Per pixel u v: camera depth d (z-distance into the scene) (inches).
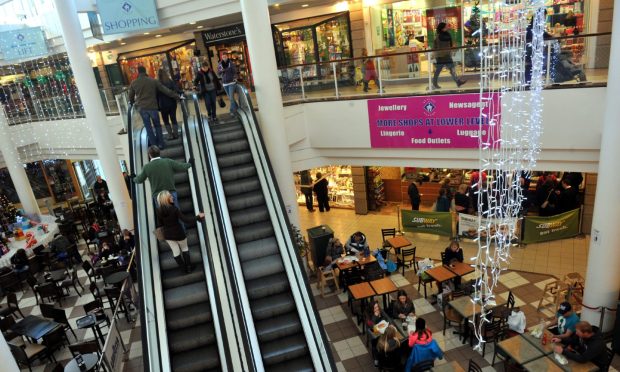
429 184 624.7
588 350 269.0
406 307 364.5
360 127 461.7
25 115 726.5
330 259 452.4
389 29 557.9
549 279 427.8
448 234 520.1
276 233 331.6
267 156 374.3
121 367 341.4
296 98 490.3
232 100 450.9
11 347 361.4
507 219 325.7
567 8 460.8
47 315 406.6
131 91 356.2
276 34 601.6
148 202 305.0
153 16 511.2
